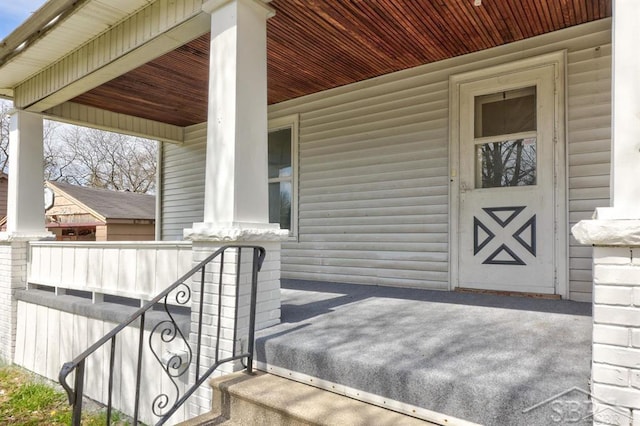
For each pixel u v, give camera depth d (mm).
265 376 2285
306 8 3082
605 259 1389
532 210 3580
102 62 3455
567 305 3172
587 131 3361
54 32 3430
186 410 2725
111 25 3320
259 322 2578
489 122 3830
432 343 2207
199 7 2699
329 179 4910
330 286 4410
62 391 4000
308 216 5086
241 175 2523
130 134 6176
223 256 2434
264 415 1970
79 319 3986
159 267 3191
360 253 4625
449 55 3980
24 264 4891
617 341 1364
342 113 4809
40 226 4906
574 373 1713
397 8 3090
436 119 4121
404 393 1787
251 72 2613
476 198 3857
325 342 2270
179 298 2975
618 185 1400
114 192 12688
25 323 4727
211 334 2533
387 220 4434
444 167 4066
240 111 2531
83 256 4016
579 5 3082
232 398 2127
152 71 4379
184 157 6762
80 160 21344
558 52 3473
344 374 1987
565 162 3438
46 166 20531
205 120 6375
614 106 1428
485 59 3834
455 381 1664
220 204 2551
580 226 1429
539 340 2229
